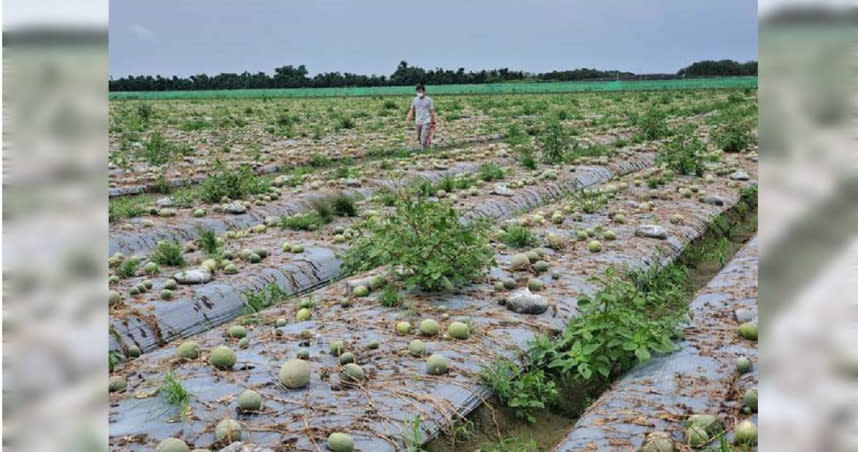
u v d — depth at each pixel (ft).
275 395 14.58
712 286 22.25
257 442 12.85
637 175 41.24
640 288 23.09
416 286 21.35
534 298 19.69
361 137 70.44
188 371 15.79
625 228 29.32
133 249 27.66
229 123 86.43
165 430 13.19
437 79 216.33
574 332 17.58
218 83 219.20
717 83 169.58
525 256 23.53
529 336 18.21
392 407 14.28
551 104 117.19
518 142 57.21
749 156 48.24
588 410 14.87
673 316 17.94
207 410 13.93
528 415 15.66
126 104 138.31
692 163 41.29
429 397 14.76
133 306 20.40
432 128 57.88
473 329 18.24
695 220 31.30
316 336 17.84
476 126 80.79
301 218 30.81
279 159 54.19
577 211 32.19
